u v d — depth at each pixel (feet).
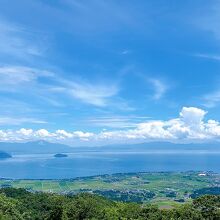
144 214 313.12
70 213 313.73
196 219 290.76
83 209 314.55
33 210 391.65
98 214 315.37
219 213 288.10
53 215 327.06
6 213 353.51
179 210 303.89
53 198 382.22
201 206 300.81
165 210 316.19
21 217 361.10
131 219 303.27
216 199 304.30
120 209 323.16
